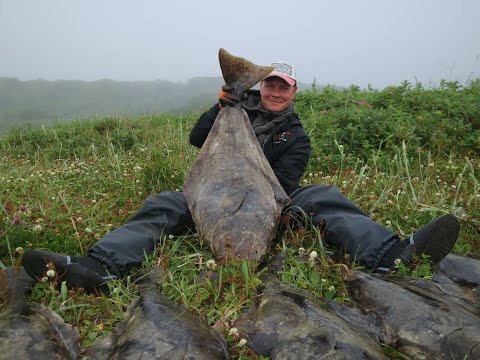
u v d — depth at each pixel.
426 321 1.26
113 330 1.28
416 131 3.04
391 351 1.26
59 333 1.24
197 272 1.64
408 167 2.64
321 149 2.82
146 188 2.39
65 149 3.40
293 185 2.03
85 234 1.85
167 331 1.18
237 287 1.49
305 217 1.83
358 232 1.69
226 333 1.31
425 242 1.63
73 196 2.38
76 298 1.45
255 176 1.84
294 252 1.76
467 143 2.95
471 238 1.95
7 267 1.53
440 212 2.13
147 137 3.54
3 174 2.72
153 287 1.48
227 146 1.92
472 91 3.79
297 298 1.36
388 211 2.14
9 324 1.18
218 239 1.64
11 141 3.79
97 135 3.66
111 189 2.43
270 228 1.70
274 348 1.20
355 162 2.71
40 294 1.44
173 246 1.70
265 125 2.06
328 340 1.14
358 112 3.13
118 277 1.55
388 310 1.34
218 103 2.09
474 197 2.25
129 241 1.63
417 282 1.52
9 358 1.08
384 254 1.63
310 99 3.72
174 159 2.59
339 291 1.54
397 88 3.61
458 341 1.18
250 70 2.03
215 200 1.74
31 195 2.25
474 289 1.54
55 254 1.48
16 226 1.79
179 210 1.83
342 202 1.83
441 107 3.34
